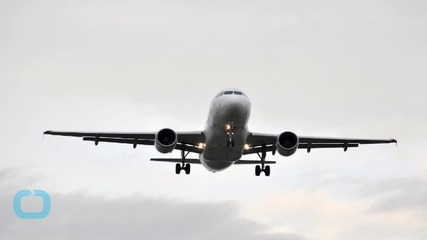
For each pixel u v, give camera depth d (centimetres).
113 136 18725
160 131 17700
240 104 16700
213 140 17750
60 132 18675
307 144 19562
